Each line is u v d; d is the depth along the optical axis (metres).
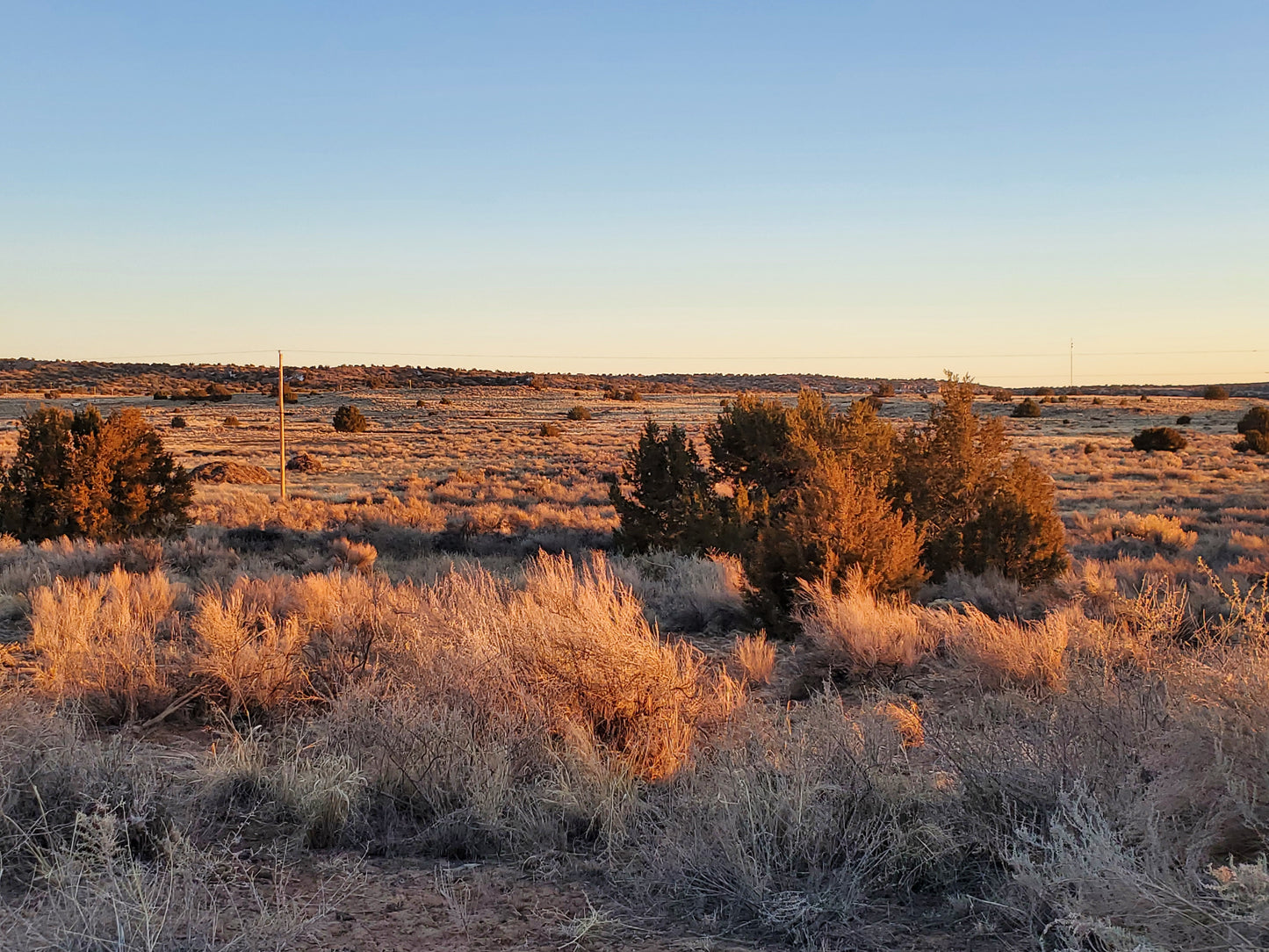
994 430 16.52
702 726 6.43
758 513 19.22
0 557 18.45
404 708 6.11
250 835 4.97
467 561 20.50
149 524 24.14
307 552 21.81
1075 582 13.48
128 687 7.58
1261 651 4.62
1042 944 3.36
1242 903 2.98
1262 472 54.53
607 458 76.69
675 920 3.98
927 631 10.04
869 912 4.03
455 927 3.88
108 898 3.27
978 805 4.60
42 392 180.75
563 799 5.14
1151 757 4.43
